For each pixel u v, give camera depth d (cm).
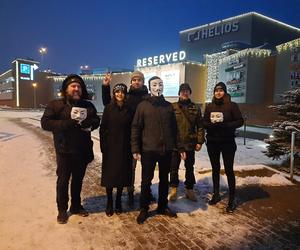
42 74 5719
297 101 686
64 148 355
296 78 2195
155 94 371
